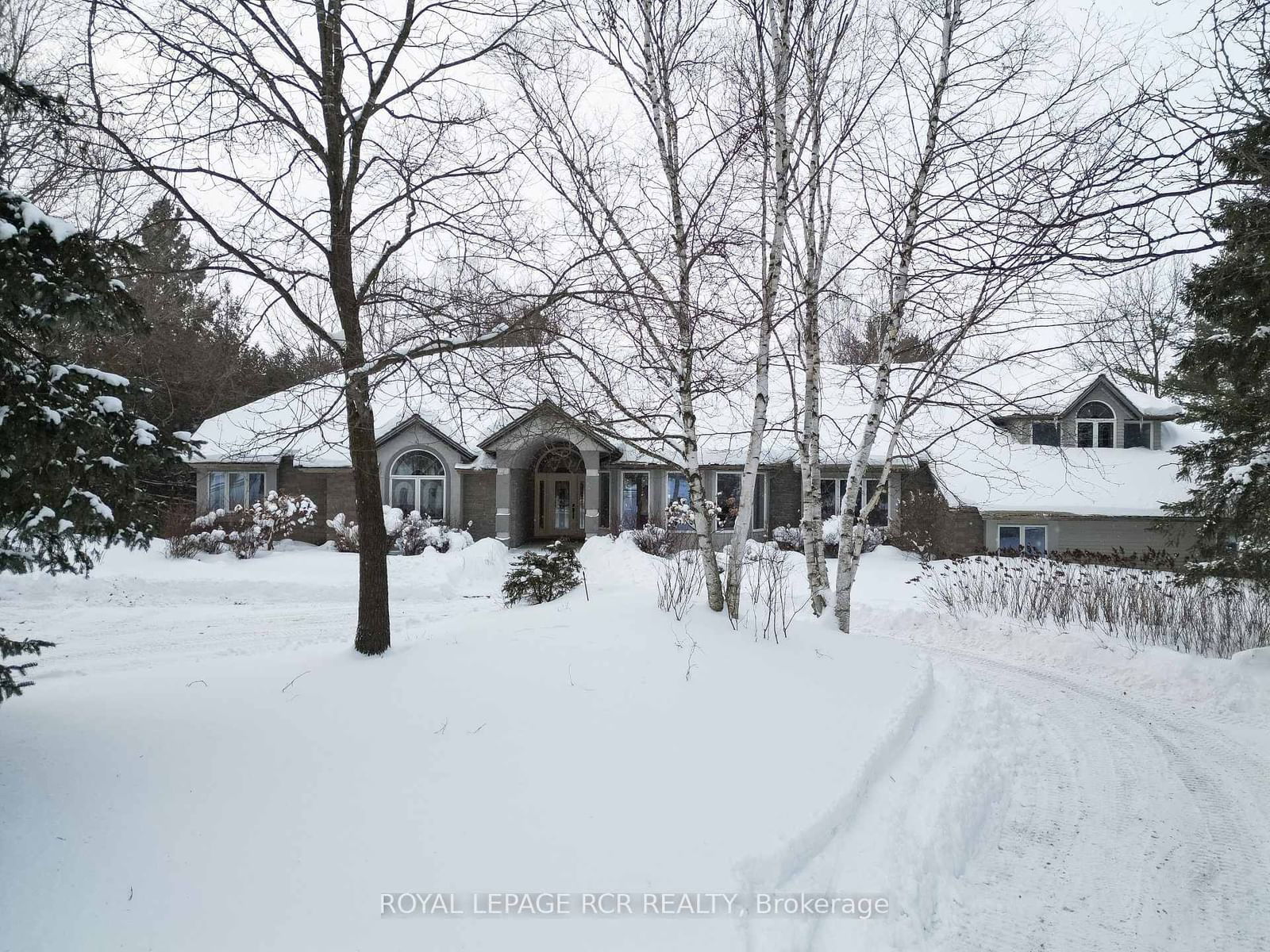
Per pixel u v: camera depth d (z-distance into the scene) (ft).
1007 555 65.46
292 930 11.53
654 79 25.77
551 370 23.61
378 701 19.83
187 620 41.45
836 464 59.57
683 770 16.72
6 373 15.07
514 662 22.00
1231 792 20.29
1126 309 26.48
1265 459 33.14
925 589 53.83
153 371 31.96
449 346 22.48
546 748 17.25
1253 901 14.82
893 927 12.89
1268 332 31.30
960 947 13.09
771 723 19.60
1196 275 32.83
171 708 19.22
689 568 33.40
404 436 79.87
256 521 68.08
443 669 21.93
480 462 79.61
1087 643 36.40
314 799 14.99
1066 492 70.49
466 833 14.16
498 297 23.61
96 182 22.00
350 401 23.59
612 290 22.11
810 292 30.12
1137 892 15.08
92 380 16.47
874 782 18.44
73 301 15.10
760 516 77.82
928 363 29.12
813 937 12.44
